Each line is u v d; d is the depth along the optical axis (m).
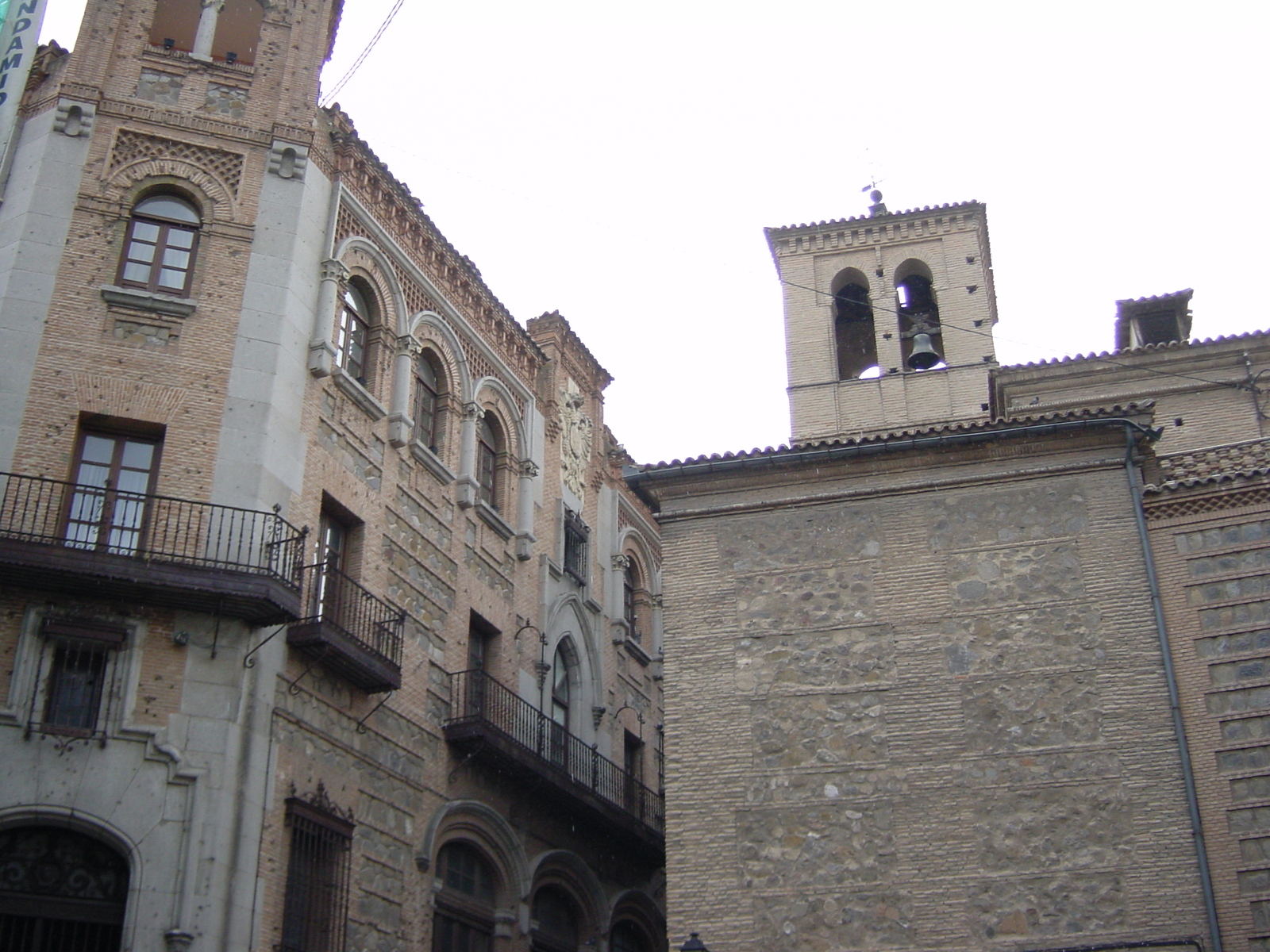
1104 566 17.78
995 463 18.80
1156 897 15.81
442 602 25.06
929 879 16.50
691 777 17.73
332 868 20.14
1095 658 17.28
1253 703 16.52
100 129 22.41
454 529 26.11
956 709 17.39
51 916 17.25
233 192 22.86
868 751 17.39
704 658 18.48
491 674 26.58
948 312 28.97
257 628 19.52
